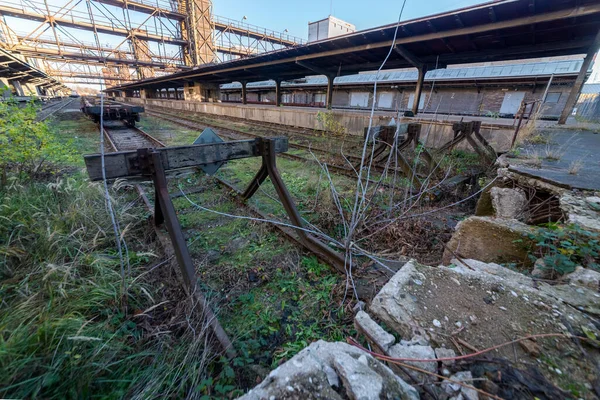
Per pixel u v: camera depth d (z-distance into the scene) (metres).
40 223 2.65
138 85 39.22
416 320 1.24
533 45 8.82
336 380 0.94
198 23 38.47
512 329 1.17
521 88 19.50
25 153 3.48
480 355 1.05
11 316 1.56
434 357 1.06
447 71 22.97
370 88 28.00
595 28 7.17
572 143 5.59
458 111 22.95
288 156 7.75
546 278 1.68
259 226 3.53
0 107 3.07
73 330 1.55
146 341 1.80
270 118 15.77
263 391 0.89
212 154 2.78
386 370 1.00
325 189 4.84
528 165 3.67
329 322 2.04
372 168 6.18
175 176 5.50
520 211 2.94
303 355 1.03
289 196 3.20
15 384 1.21
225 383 1.54
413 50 10.70
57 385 1.34
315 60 14.08
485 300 1.35
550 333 1.13
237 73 21.45
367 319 1.32
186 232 3.38
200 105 23.08
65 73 58.06
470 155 7.39
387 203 4.36
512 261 2.09
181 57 43.12
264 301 2.27
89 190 3.78
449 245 2.56
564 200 2.49
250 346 1.82
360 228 3.40
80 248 2.49
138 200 4.16
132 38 38.66
